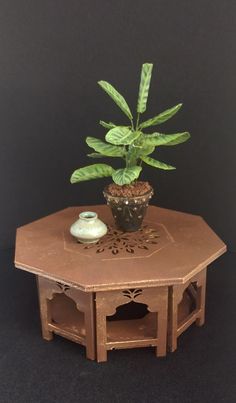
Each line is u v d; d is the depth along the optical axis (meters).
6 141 2.88
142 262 1.95
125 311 2.28
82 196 3.06
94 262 1.95
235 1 2.52
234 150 2.79
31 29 2.69
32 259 1.98
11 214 3.04
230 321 2.27
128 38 2.73
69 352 2.07
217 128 2.78
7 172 2.94
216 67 2.66
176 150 2.89
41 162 2.96
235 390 1.84
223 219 2.96
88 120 2.90
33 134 2.89
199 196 2.96
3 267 2.81
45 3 2.65
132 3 2.66
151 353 2.06
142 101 2.12
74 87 2.83
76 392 1.84
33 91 2.81
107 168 2.17
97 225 2.10
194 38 2.65
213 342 2.12
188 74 2.72
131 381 1.90
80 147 2.96
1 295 2.52
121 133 1.96
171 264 1.93
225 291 2.52
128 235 2.21
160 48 2.72
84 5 2.67
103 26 2.71
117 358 2.03
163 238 2.17
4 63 2.73
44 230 2.28
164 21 2.66
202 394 1.83
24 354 2.06
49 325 2.11
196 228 2.28
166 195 3.01
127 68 2.79
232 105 2.71
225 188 2.88
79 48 2.76
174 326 2.02
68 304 2.28
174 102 2.80
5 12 2.64
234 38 2.58
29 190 3.01
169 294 1.96
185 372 1.94
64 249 2.07
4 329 2.24
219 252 2.05
